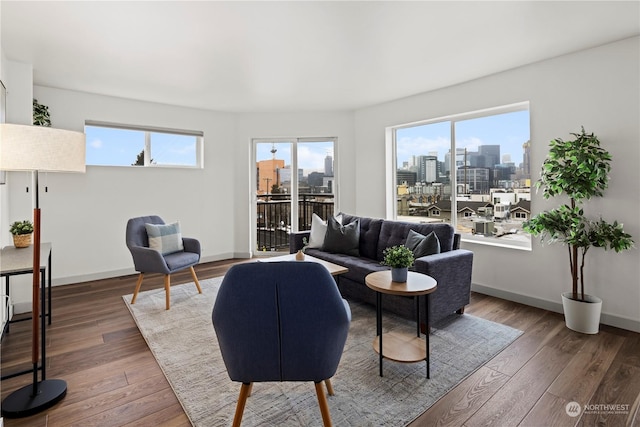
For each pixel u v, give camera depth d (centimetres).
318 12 221
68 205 392
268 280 136
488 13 224
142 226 345
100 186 412
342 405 176
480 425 161
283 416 167
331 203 536
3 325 258
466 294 296
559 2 211
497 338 252
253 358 142
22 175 305
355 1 209
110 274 420
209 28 242
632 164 260
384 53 290
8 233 292
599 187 262
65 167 174
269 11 220
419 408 173
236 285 136
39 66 312
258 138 529
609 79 270
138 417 167
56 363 217
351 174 514
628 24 239
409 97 429
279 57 297
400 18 230
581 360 220
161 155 466
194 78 350
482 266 363
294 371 144
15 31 244
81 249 401
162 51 281
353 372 207
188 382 196
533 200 318
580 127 286
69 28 240
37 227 179
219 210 513
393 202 475
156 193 456
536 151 314
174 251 351
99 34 249
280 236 557
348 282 329
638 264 261
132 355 229
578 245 262
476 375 204
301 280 136
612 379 198
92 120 403
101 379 200
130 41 261
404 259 214
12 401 172
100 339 252
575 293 273
